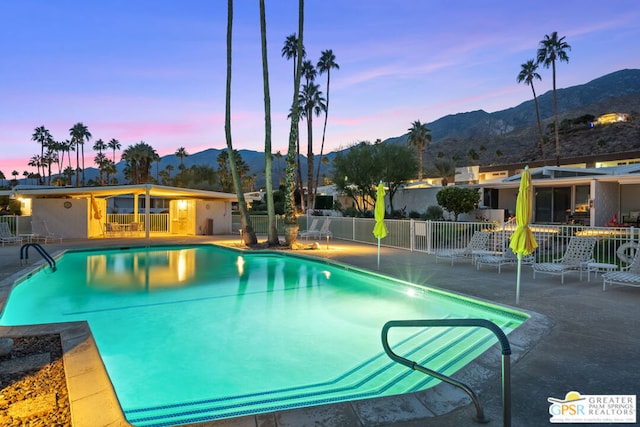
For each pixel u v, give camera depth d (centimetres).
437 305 776
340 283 1028
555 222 2295
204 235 2328
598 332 489
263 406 391
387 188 2850
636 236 1270
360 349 552
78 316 727
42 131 8394
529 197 643
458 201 2061
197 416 372
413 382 440
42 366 398
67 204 2017
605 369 375
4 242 1708
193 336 614
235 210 3866
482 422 279
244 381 453
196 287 978
